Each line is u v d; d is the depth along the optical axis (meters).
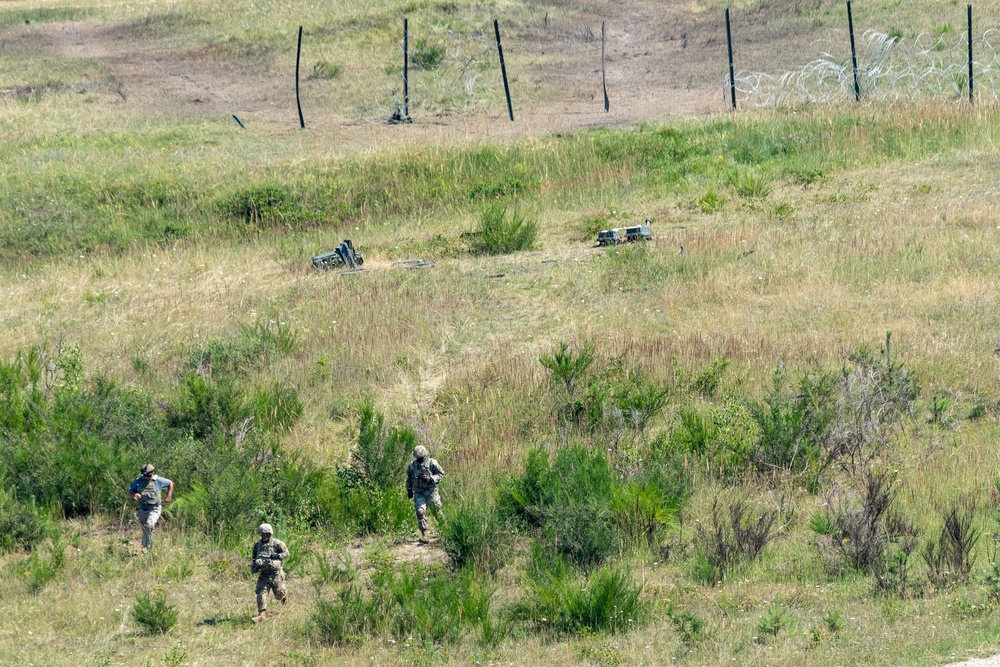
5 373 72.12
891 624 38.41
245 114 155.88
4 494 55.44
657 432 62.22
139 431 64.75
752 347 69.44
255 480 57.88
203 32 199.62
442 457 60.59
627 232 95.31
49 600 47.41
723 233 91.88
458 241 102.00
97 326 85.19
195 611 46.59
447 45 179.50
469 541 48.97
